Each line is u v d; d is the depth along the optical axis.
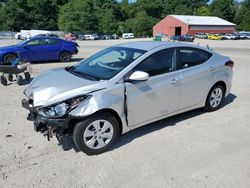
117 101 4.42
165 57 5.12
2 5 94.25
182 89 5.33
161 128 5.39
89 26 80.19
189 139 4.96
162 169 4.05
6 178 3.84
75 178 3.85
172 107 5.29
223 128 5.43
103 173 3.96
